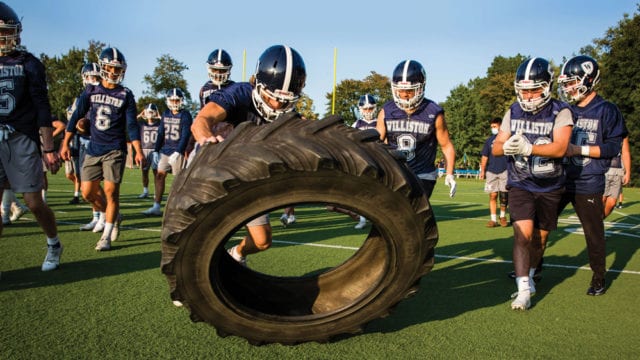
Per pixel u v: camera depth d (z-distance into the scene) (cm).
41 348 245
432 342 269
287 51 287
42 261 434
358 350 255
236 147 228
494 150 379
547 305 350
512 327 298
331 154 219
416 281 252
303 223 761
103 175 525
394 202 229
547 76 346
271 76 284
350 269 290
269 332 246
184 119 767
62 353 239
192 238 220
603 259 381
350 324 254
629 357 254
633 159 2642
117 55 515
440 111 433
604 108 413
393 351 255
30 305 312
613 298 373
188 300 232
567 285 414
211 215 218
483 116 4941
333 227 714
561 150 339
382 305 253
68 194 1127
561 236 696
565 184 400
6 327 272
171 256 222
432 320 308
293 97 292
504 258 518
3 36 361
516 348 263
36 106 379
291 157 217
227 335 246
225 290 241
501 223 799
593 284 383
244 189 217
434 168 453
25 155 375
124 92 527
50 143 387
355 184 223
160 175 794
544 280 432
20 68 370
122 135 523
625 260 527
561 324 306
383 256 278
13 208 644
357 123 805
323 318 250
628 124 2688
